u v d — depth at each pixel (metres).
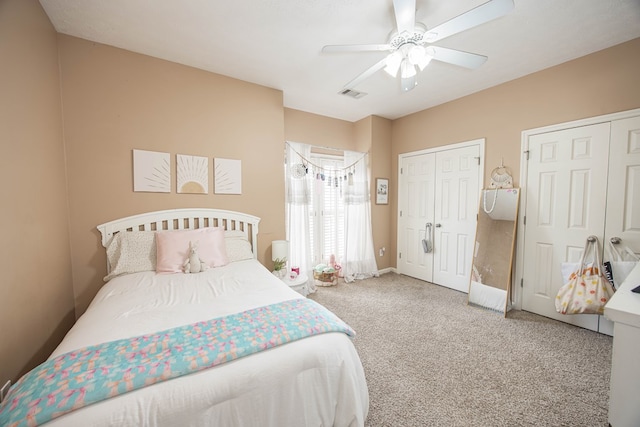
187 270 2.08
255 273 2.09
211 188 2.65
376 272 4.04
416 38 1.58
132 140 2.28
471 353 1.99
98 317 1.30
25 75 1.49
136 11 1.77
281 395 1.00
